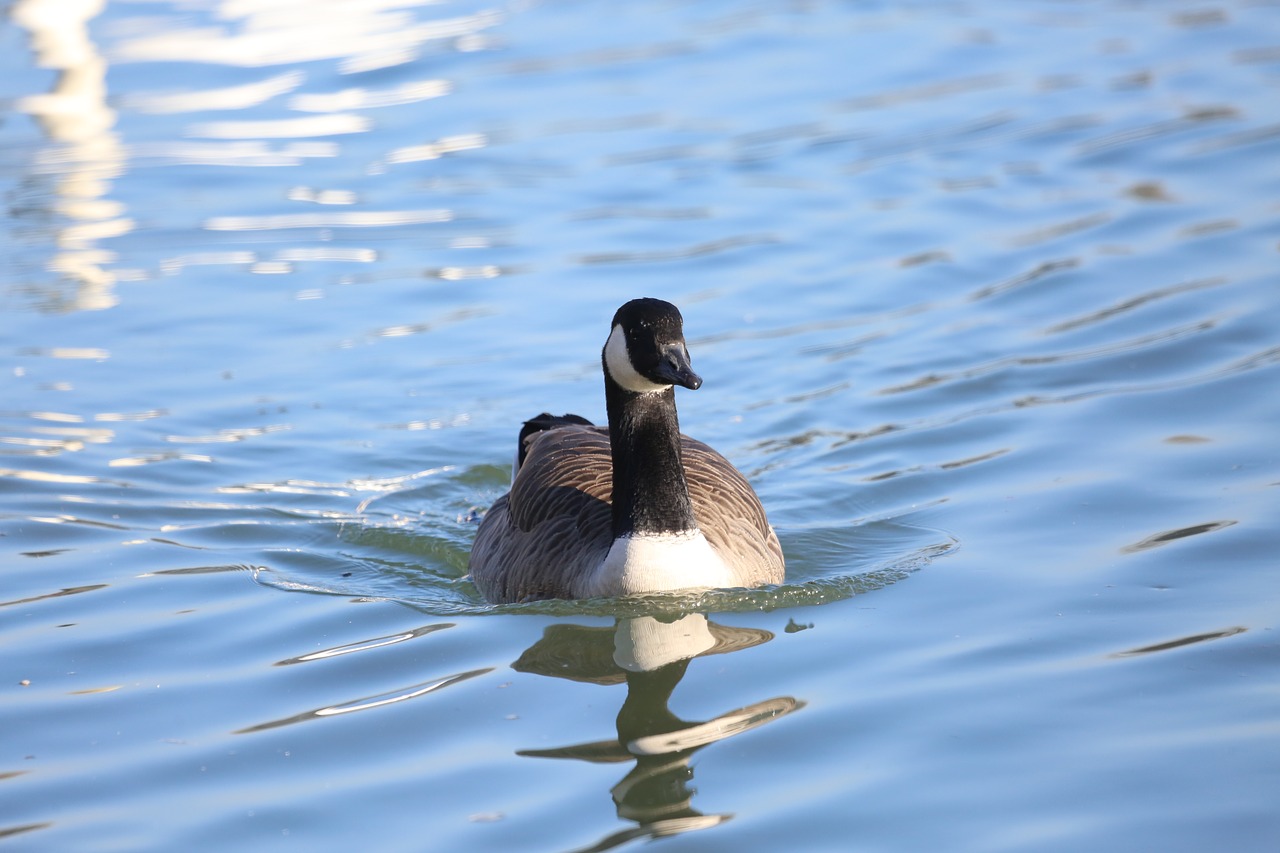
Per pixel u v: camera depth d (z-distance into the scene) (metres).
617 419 11.27
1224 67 24.72
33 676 10.13
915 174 21.30
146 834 8.02
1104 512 12.30
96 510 13.31
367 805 8.27
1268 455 12.98
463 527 13.40
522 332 17.34
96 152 23.14
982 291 17.61
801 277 18.36
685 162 22.11
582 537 11.59
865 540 12.59
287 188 21.78
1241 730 8.61
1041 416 14.45
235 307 18.23
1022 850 7.55
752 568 11.59
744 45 27.20
